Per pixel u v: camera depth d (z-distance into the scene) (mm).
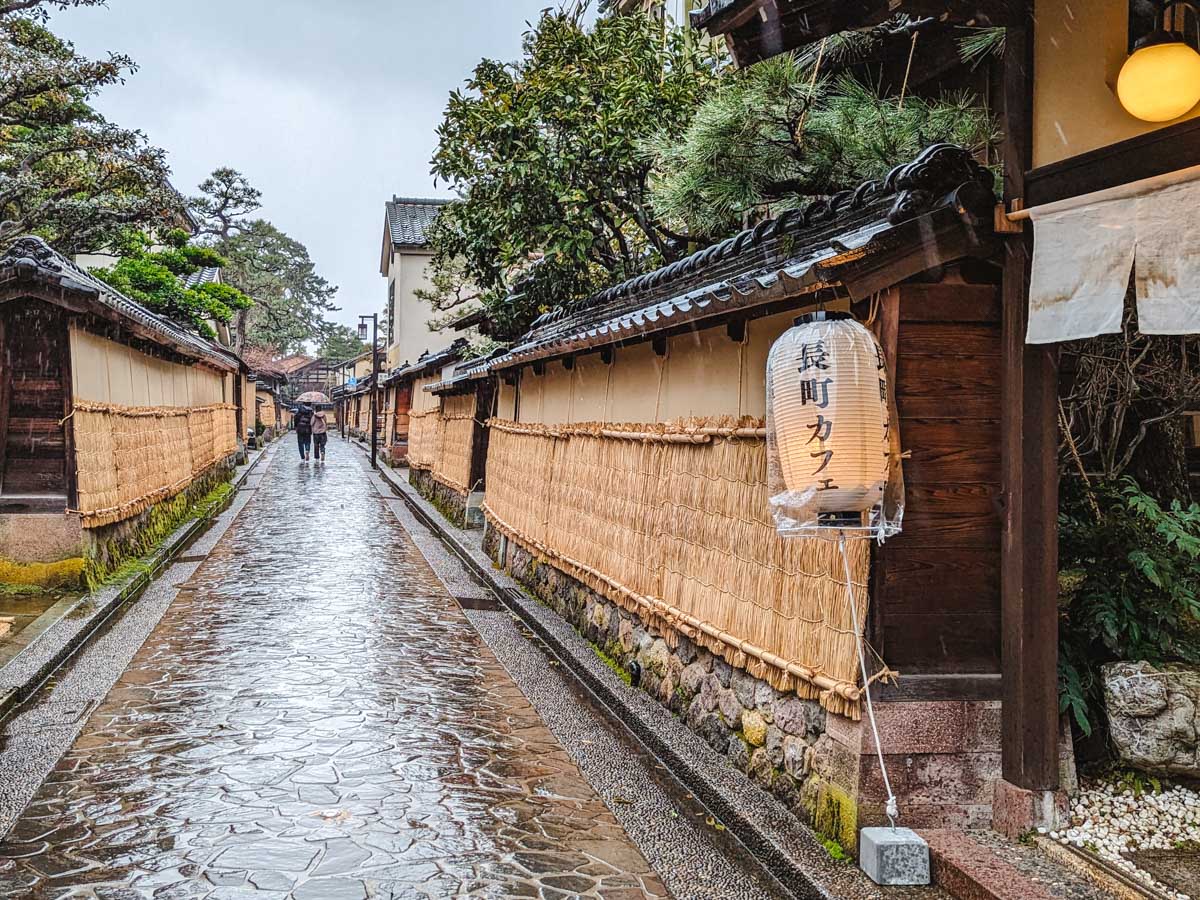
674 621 7027
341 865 4914
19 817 5422
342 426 78312
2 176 19672
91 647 9242
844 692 4742
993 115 7762
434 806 5750
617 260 14836
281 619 10891
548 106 12500
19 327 10547
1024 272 4559
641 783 6223
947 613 4797
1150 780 5160
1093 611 5262
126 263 26203
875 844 4453
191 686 8125
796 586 5406
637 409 8516
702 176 7836
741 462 6219
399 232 43406
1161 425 6918
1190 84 3734
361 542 17672
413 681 8547
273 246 78188
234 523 19812
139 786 5914
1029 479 4621
